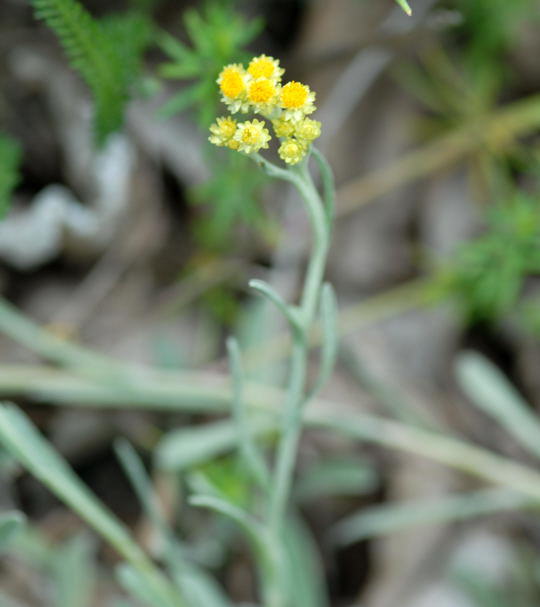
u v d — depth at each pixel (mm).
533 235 702
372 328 805
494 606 645
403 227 838
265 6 821
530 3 792
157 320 762
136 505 709
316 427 739
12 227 680
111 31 573
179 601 575
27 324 631
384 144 842
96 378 634
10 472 648
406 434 661
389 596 710
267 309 725
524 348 807
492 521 741
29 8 681
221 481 638
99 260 737
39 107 679
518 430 665
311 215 506
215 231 695
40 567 642
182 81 750
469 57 832
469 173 853
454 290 781
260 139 483
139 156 721
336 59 752
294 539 623
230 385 698
